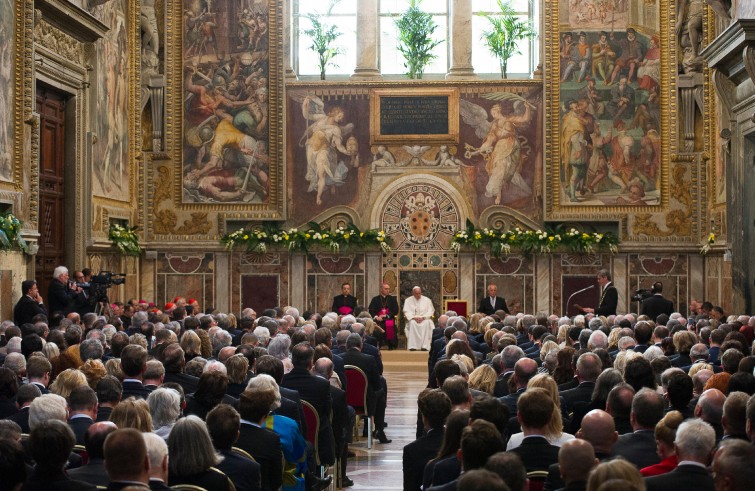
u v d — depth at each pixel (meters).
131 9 24.67
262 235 25.61
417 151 26.14
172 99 25.91
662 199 25.52
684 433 5.16
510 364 9.91
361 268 26.00
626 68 25.62
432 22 26.84
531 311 25.73
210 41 25.97
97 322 14.19
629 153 25.59
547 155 25.66
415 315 24.69
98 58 22.19
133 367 8.53
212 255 25.94
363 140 26.17
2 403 7.81
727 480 4.12
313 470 8.92
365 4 26.69
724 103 19.38
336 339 14.50
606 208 25.62
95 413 7.07
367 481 11.66
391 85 26.05
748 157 18.67
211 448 5.72
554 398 7.32
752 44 16.80
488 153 26.00
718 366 10.37
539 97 26.00
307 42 27.44
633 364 8.01
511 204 26.00
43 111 19.53
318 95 26.19
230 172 25.94
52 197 20.11
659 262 25.53
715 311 18.05
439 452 6.18
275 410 8.45
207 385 7.50
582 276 25.70
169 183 25.97
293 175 26.17
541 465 5.98
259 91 25.97
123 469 4.64
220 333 12.21
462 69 26.58
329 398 9.92
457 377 7.37
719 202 24.08
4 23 17.00
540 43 26.06
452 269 25.97
